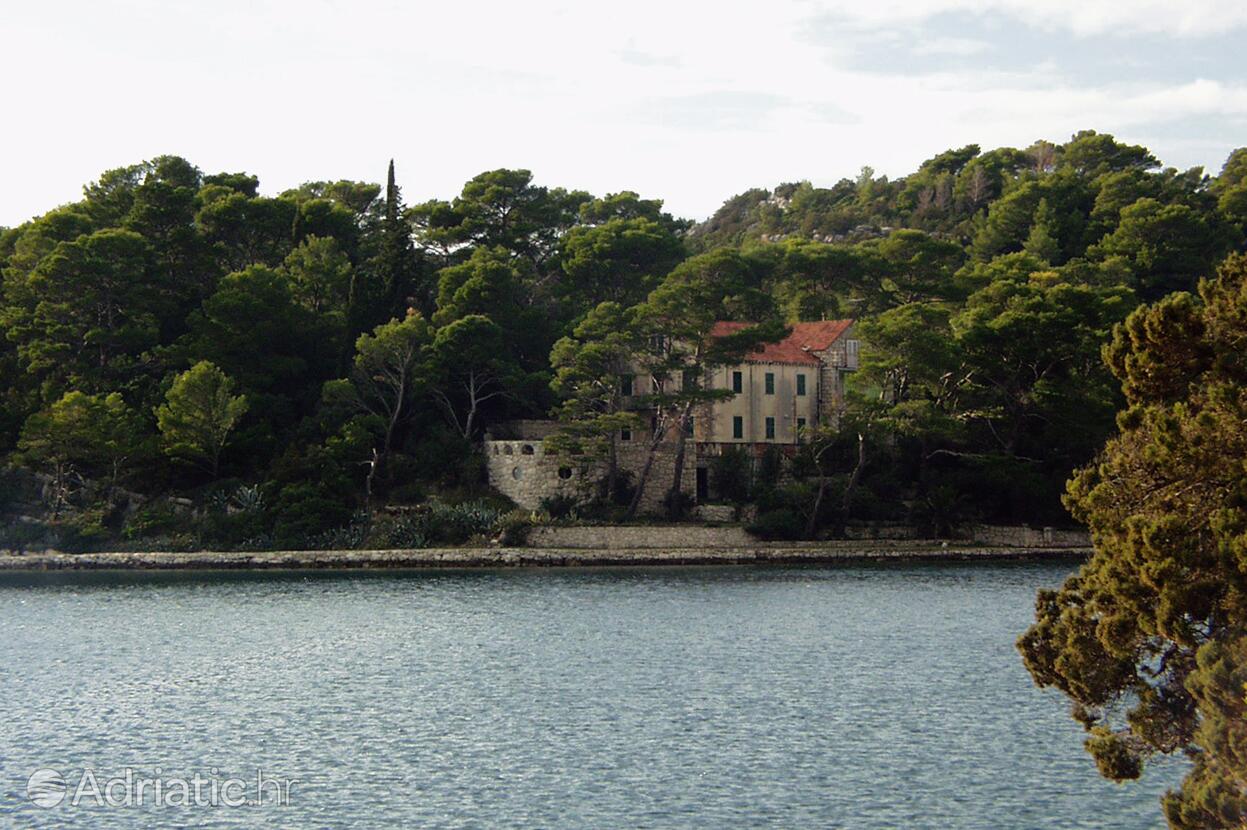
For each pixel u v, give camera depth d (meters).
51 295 124.31
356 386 122.31
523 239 162.00
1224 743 31.91
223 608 87.31
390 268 133.62
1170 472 36.25
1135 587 36.19
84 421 111.62
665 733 53.25
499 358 125.25
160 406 114.62
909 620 80.31
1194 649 34.81
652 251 148.88
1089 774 47.34
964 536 119.00
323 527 111.88
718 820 42.69
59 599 91.62
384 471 117.62
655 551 111.94
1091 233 185.62
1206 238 172.88
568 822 42.56
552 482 118.06
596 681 63.34
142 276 129.00
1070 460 119.19
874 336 117.94
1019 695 59.59
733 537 115.44
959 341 119.44
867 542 116.81
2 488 114.19
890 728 53.72
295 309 126.88
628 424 112.12
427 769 48.47
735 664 67.12
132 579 101.88
